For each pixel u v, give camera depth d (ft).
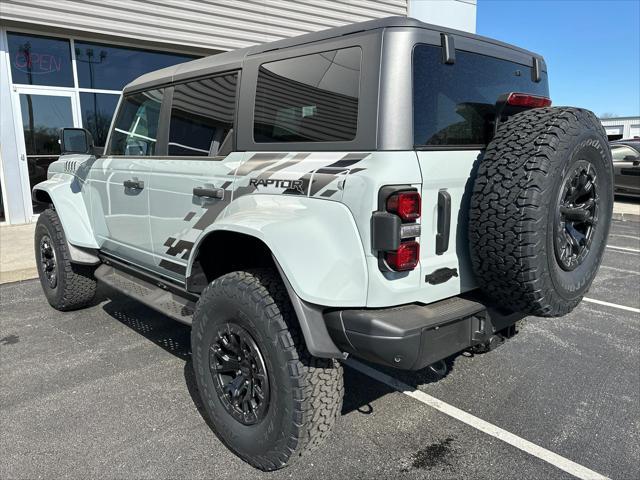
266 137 8.86
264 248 8.64
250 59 9.33
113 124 13.46
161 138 11.39
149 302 11.25
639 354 12.58
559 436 9.14
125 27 29.27
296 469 8.28
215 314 8.39
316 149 7.95
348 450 8.78
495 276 7.66
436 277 7.61
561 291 7.89
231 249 9.71
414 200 6.92
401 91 7.21
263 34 34.32
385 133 7.12
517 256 7.27
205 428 9.46
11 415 9.90
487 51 9.00
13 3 25.77
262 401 7.82
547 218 7.27
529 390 10.79
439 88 7.84
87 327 14.56
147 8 29.84
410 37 7.39
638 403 10.23
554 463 8.38
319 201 7.40
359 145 7.35
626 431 9.26
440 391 10.78
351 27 7.84
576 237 8.30
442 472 8.19
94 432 9.32
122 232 12.71
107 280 13.14
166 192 10.76
